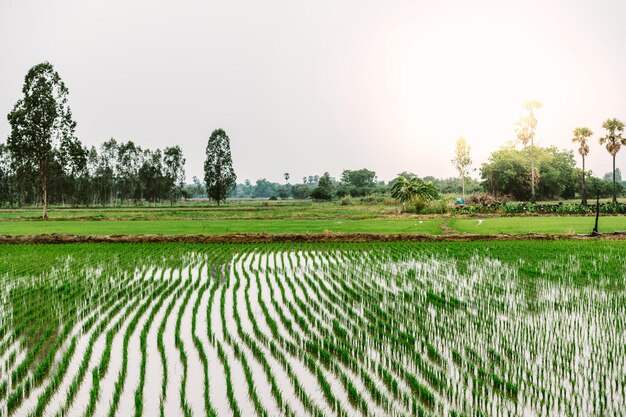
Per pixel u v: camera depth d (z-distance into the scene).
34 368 9.16
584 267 19.25
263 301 14.04
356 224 43.75
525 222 44.12
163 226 43.22
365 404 7.33
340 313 12.73
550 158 114.38
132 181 131.00
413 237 31.19
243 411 7.45
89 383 8.50
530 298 14.19
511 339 10.52
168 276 18.39
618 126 71.62
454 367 9.00
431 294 14.68
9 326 11.84
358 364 9.20
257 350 9.74
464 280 16.95
